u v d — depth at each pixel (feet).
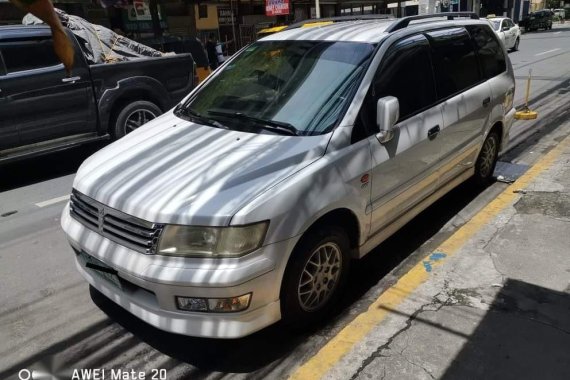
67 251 14.15
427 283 11.44
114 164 10.20
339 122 10.19
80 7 42.19
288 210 8.68
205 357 9.46
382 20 14.29
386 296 11.03
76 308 11.19
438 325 9.93
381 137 10.66
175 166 9.62
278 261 8.63
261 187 8.71
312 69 11.57
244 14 61.62
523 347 9.20
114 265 8.75
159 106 24.23
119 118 22.62
